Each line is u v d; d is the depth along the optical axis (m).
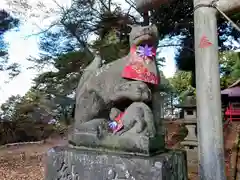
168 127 8.72
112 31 7.80
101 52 7.00
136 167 1.67
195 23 1.80
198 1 1.79
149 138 1.76
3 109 11.70
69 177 1.99
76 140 2.15
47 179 2.16
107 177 1.77
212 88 1.67
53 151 2.15
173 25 7.08
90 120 2.16
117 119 2.01
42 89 9.58
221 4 1.73
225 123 7.22
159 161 1.63
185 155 2.03
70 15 8.67
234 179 3.88
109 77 2.16
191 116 5.27
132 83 1.97
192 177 4.18
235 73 7.64
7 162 7.04
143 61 2.07
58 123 11.15
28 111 11.59
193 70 7.03
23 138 11.30
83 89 2.31
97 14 8.39
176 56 7.29
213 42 1.72
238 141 5.20
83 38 8.73
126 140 1.83
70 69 8.51
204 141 1.66
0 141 10.77
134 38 2.11
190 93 6.43
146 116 1.86
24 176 5.62
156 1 2.21
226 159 4.71
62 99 9.54
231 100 8.92
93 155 1.88
